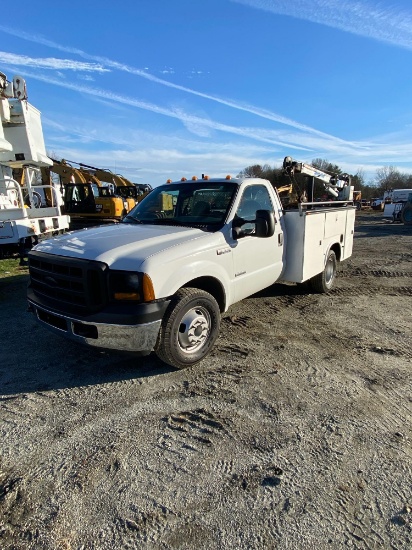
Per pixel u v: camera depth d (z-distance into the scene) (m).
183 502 2.17
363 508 2.12
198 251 3.69
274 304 5.85
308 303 5.92
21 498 2.20
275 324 4.98
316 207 6.21
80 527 2.01
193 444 2.66
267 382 3.49
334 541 1.92
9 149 8.05
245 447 2.62
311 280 6.36
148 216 4.78
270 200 5.02
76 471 2.41
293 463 2.46
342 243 6.86
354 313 5.46
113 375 3.63
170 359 3.52
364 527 2.00
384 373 3.67
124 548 1.89
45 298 3.68
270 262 4.91
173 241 3.63
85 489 2.26
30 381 3.53
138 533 1.97
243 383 3.47
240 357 4.00
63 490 2.26
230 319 5.13
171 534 1.97
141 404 3.15
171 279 3.36
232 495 2.21
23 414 3.02
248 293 4.61
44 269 3.66
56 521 2.05
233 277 4.20
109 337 3.17
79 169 19.33
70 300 3.40
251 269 4.52
